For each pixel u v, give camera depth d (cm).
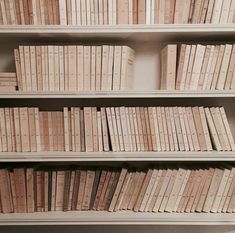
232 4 124
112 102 152
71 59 128
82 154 127
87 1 124
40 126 132
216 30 122
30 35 133
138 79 150
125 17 125
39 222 129
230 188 133
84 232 160
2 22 125
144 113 131
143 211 136
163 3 125
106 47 127
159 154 127
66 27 122
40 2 125
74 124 131
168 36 137
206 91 125
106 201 136
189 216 130
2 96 125
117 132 132
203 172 133
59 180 136
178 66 128
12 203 134
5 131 131
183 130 131
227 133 131
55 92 125
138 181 135
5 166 140
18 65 128
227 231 158
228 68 128
